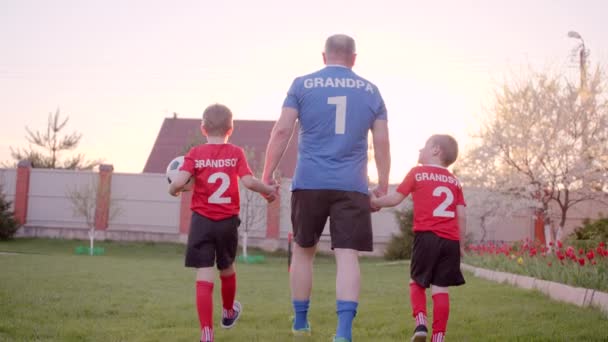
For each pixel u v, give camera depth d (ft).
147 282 35.40
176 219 108.17
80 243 102.68
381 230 105.70
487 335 17.02
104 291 28.50
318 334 17.02
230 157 15.84
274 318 20.47
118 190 108.88
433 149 16.81
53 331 17.21
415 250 16.11
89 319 19.92
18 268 44.55
